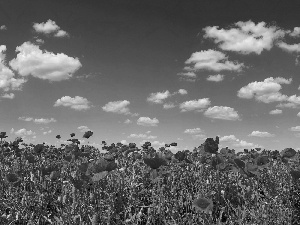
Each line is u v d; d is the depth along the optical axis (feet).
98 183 17.56
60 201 16.97
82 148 32.96
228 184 19.47
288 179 23.98
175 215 17.16
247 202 18.08
